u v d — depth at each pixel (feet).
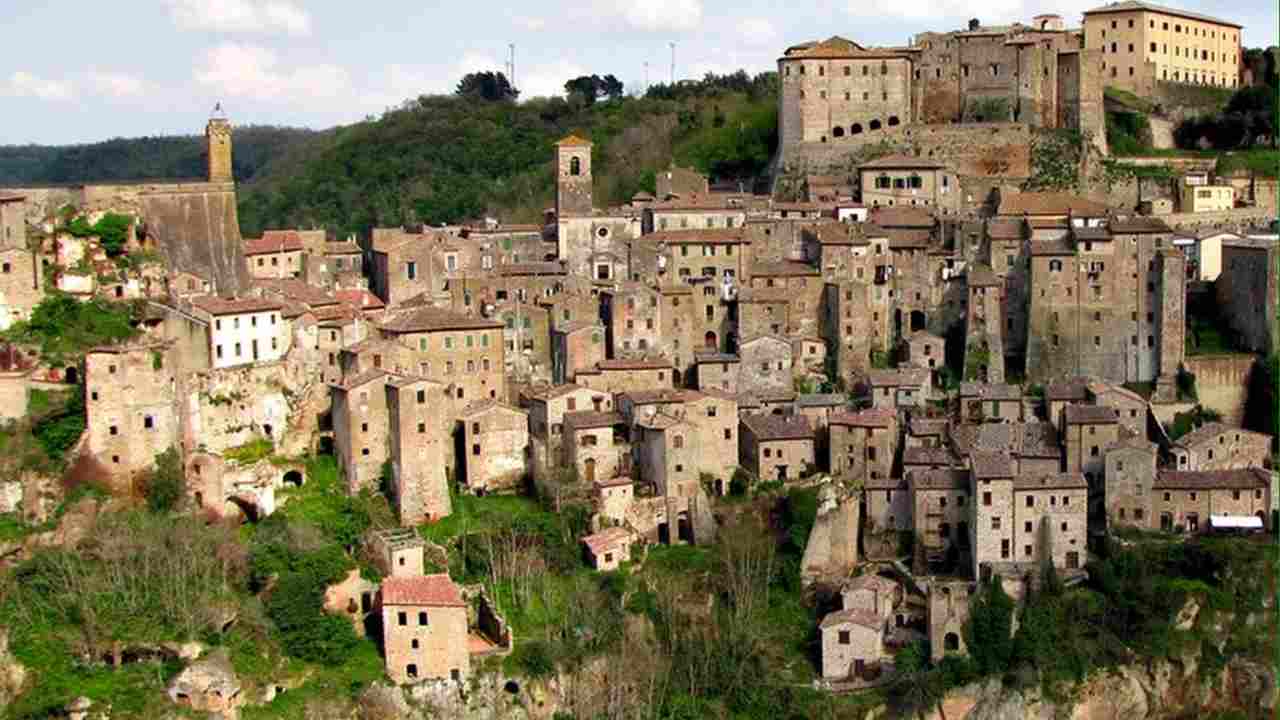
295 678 597.93
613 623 632.38
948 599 631.97
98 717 563.89
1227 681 639.35
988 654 624.59
